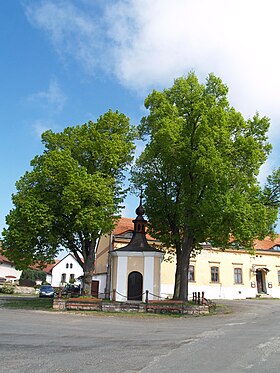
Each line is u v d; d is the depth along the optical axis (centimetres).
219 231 2636
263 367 870
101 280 4344
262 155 2816
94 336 1339
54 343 1159
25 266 2964
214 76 3000
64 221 2972
